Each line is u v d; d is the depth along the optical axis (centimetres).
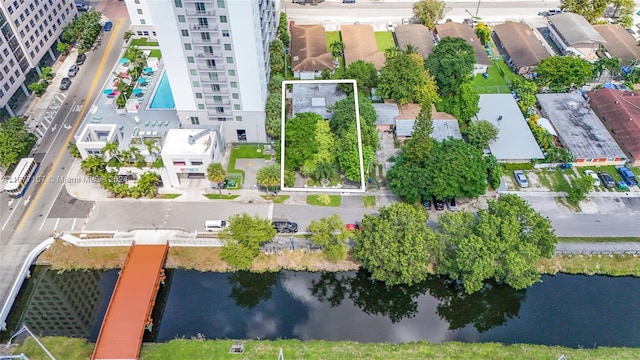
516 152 9731
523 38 12619
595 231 8519
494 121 10406
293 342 7144
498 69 12231
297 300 7894
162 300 7750
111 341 6850
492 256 7144
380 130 10562
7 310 7488
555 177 9544
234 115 9688
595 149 9750
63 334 7269
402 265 7231
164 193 9169
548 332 7388
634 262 8106
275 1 12100
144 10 12631
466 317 7794
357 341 7288
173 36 8412
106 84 11669
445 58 10956
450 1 15125
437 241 7575
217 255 8212
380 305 7975
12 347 7031
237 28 8300
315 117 9738
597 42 12262
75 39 12550
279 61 11169
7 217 8738
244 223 7869
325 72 11444
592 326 7425
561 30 12812
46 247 8294
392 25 13900
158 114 10275
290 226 8469
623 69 11869
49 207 8906
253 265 8125
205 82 9094
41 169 9600
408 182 8500
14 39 10612
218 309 7681
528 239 7438
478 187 8519
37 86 11044
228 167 9688
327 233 7831
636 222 8688
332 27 13838
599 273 8075
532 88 11075
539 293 7900
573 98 10994
